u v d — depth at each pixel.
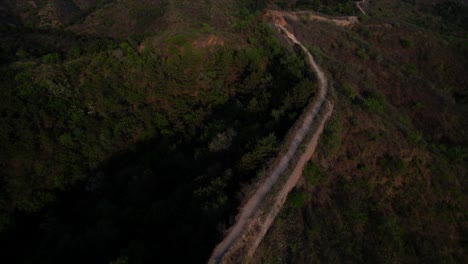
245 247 30.41
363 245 39.66
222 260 28.70
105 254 35.59
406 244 42.47
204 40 62.59
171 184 45.12
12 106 51.06
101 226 37.25
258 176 35.19
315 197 41.09
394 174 47.66
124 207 42.81
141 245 32.38
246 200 33.03
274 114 45.66
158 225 36.62
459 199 49.62
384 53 89.31
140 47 64.75
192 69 61.50
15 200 46.81
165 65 61.31
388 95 72.31
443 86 87.19
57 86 54.00
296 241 35.91
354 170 46.16
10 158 49.06
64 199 48.88
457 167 53.72
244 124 48.88
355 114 52.31
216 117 53.72
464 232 46.75
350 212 41.59
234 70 61.94
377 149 49.22
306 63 62.34
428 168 51.09
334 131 46.53
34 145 50.25
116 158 53.03
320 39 82.31
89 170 51.53
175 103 58.53
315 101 48.28
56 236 41.28
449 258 43.34
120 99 58.09
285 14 89.38
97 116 56.00
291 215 37.47
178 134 53.25
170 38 62.75
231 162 40.88
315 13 96.94
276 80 55.81
